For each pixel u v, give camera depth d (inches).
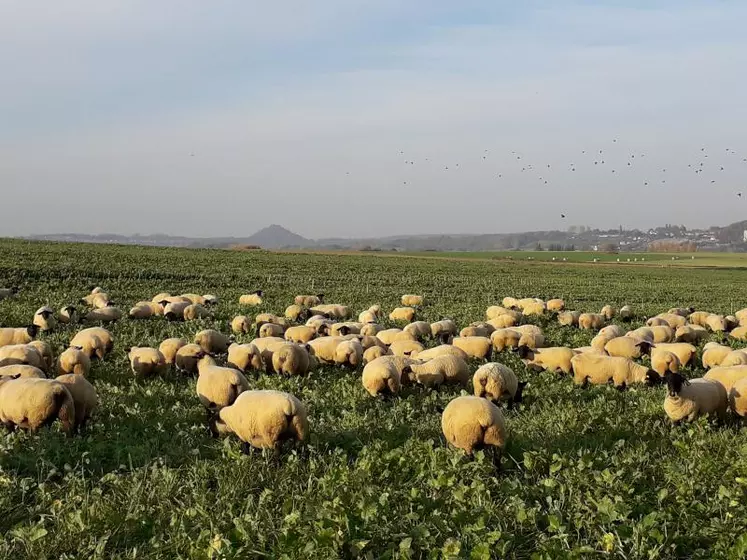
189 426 433.1
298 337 796.0
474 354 738.2
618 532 281.6
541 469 361.7
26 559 261.3
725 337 1002.1
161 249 2967.5
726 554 265.0
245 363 619.5
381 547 274.8
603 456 369.7
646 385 593.3
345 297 1445.6
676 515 306.8
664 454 390.0
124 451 379.2
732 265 4630.9
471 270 2743.6
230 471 345.4
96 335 656.4
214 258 2481.5
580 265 3754.9
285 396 382.9
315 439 396.2
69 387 423.2
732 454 381.7
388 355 610.9
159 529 289.3
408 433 431.8
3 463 352.5
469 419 376.2
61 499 310.7
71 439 394.0
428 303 1407.5
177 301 1067.9
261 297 1253.1
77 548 270.2
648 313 1349.7
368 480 333.7
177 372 608.7
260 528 286.0
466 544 276.2
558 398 546.9
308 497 313.4
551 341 912.3
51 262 1715.1
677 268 3919.8
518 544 280.1
